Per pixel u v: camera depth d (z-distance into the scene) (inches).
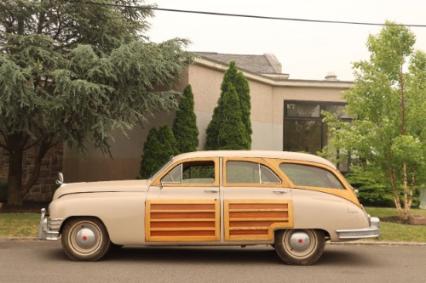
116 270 329.4
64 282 295.3
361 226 353.4
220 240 346.6
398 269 346.3
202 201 348.2
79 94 532.4
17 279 301.7
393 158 577.9
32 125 574.6
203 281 302.2
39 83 573.3
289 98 845.2
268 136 828.6
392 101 579.2
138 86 594.9
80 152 697.0
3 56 527.2
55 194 369.7
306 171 362.3
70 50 598.5
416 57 582.6
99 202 352.2
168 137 660.1
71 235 356.2
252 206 349.1
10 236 453.7
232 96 686.5
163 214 347.9
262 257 382.3
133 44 577.0
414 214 636.1
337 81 845.2
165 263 355.9
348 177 757.9
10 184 650.8
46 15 610.9
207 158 358.9
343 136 594.9
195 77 705.0
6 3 574.6
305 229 353.4
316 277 317.4
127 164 725.9
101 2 597.3
